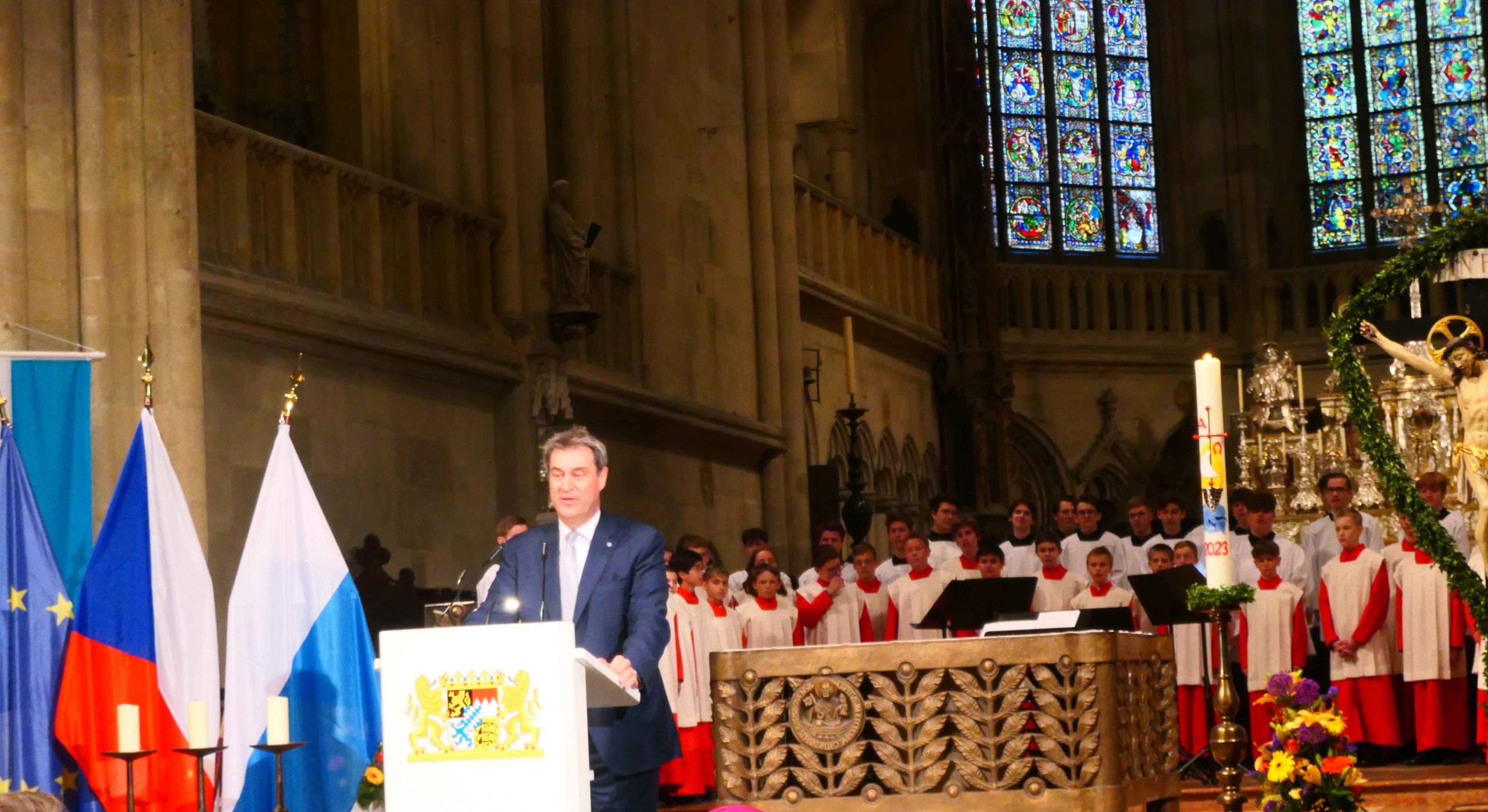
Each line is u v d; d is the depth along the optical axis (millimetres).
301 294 16047
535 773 6008
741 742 8664
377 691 9820
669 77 23719
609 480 21047
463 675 6070
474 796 6035
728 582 16938
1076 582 16453
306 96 20656
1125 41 36250
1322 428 20094
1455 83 35438
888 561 19234
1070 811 8344
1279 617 15016
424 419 17891
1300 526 19812
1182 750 15328
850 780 8539
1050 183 35406
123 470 9805
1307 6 36281
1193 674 15312
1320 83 36188
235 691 9758
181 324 13445
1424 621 14586
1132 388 34938
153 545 9711
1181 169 36188
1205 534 8969
